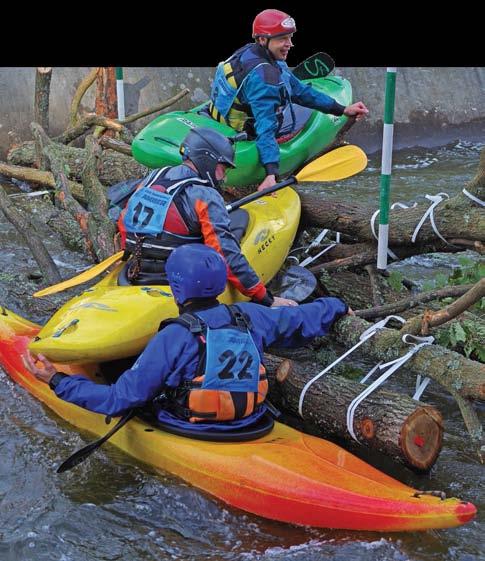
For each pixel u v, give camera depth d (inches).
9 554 122.8
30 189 295.9
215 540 125.5
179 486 135.1
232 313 134.2
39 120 303.0
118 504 133.8
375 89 399.2
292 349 188.9
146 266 159.2
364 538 123.1
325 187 325.4
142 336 149.4
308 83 232.2
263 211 184.7
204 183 155.4
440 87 413.4
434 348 152.8
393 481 128.9
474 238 173.3
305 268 185.2
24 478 141.1
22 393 167.0
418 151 393.1
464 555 121.0
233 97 196.5
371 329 158.7
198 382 131.6
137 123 349.7
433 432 138.2
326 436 153.9
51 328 149.2
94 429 152.8
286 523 127.0
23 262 233.8
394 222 183.9
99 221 215.8
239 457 131.6
